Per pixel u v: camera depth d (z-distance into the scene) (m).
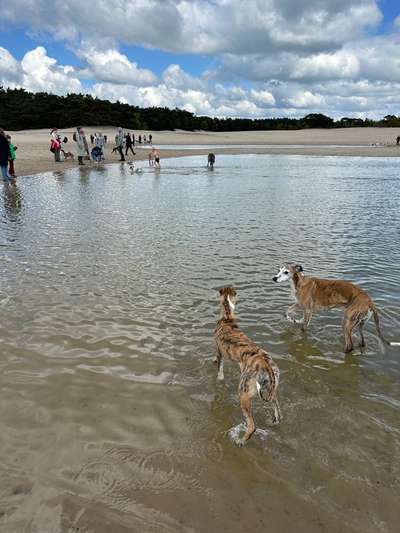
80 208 14.40
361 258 9.05
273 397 4.05
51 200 15.81
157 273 8.03
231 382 4.81
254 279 7.83
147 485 3.31
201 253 9.34
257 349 4.30
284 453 3.71
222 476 3.43
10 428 3.86
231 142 64.75
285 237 10.78
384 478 3.42
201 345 5.50
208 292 7.17
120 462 3.52
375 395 4.59
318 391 4.65
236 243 10.18
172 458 3.60
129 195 17.33
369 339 5.86
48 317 6.07
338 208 14.78
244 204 15.48
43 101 96.38
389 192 18.45
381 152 42.88
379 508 3.14
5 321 5.90
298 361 5.27
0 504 3.05
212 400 4.46
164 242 10.20
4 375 4.67
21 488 3.21
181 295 7.01
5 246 9.62
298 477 3.43
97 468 3.45
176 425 4.03
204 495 3.23
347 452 3.71
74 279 7.62
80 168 27.83
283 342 5.75
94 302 6.65
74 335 5.60
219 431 3.98
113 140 61.84
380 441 3.85
